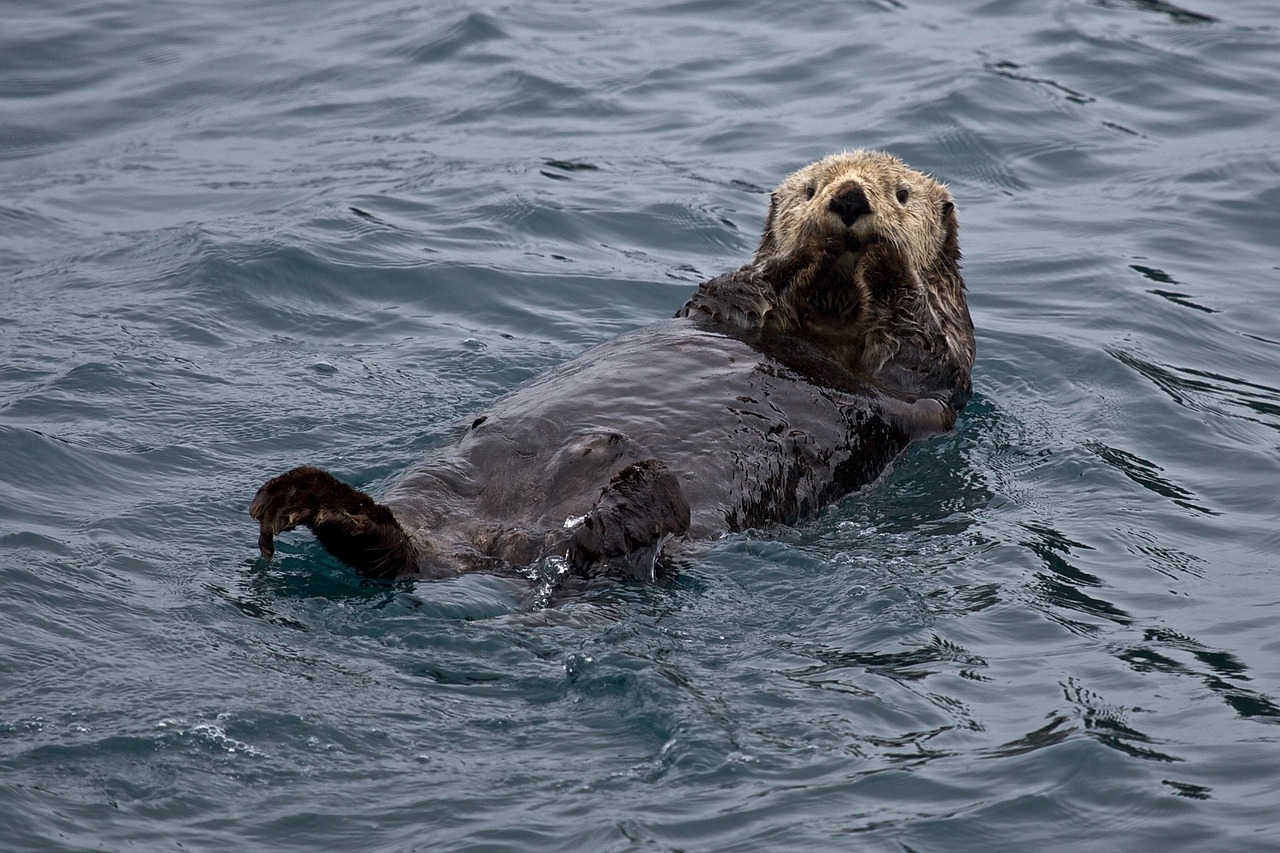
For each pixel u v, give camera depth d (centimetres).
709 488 2027
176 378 2644
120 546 1969
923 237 2611
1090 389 2733
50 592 1791
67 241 3434
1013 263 3391
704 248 3484
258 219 3503
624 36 4903
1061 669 1712
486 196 3684
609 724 1529
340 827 1369
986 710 1609
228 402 2552
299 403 2567
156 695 1548
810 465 2159
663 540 1873
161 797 1391
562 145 4069
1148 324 3062
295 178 3847
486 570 1861
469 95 4438
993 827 1401
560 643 1675
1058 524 2156
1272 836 1388
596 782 1438
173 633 1703
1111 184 3828
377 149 4056
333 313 3053
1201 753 1534
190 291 3086
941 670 1686
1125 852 1372
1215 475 2384
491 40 4831
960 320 2648
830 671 1664
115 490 2186
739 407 2155
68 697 1539
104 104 4434
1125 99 4306
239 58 4778
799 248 2519
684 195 3722
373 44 4866
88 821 1346
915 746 1525
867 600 1841
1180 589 1956
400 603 1747
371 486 2252
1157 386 2734
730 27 4972
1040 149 4012
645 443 2062
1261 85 4381
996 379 2805
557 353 2858
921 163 3925
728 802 1414
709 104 4347
